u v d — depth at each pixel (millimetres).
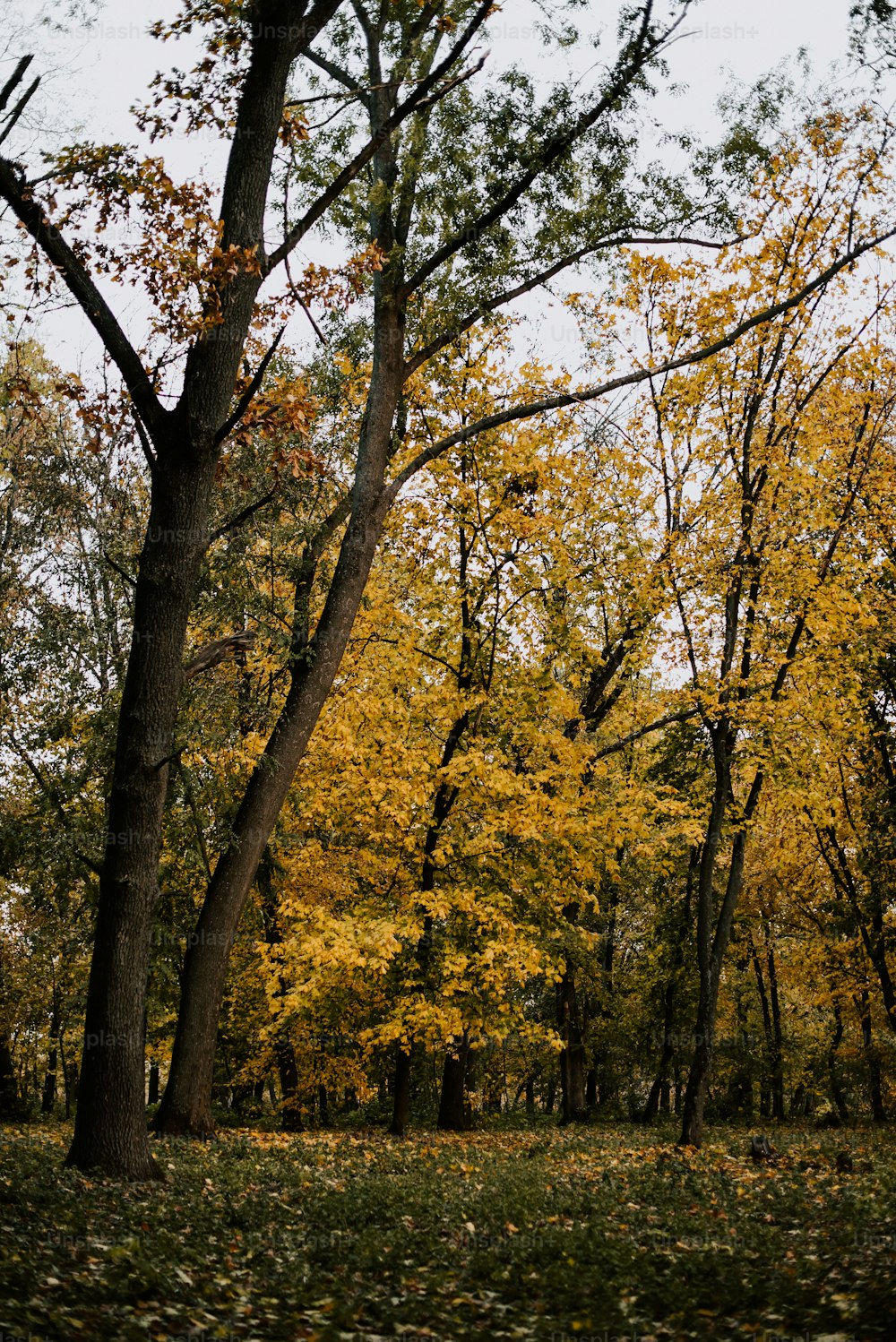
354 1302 6391
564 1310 6383
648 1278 7055
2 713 20406
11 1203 8312
